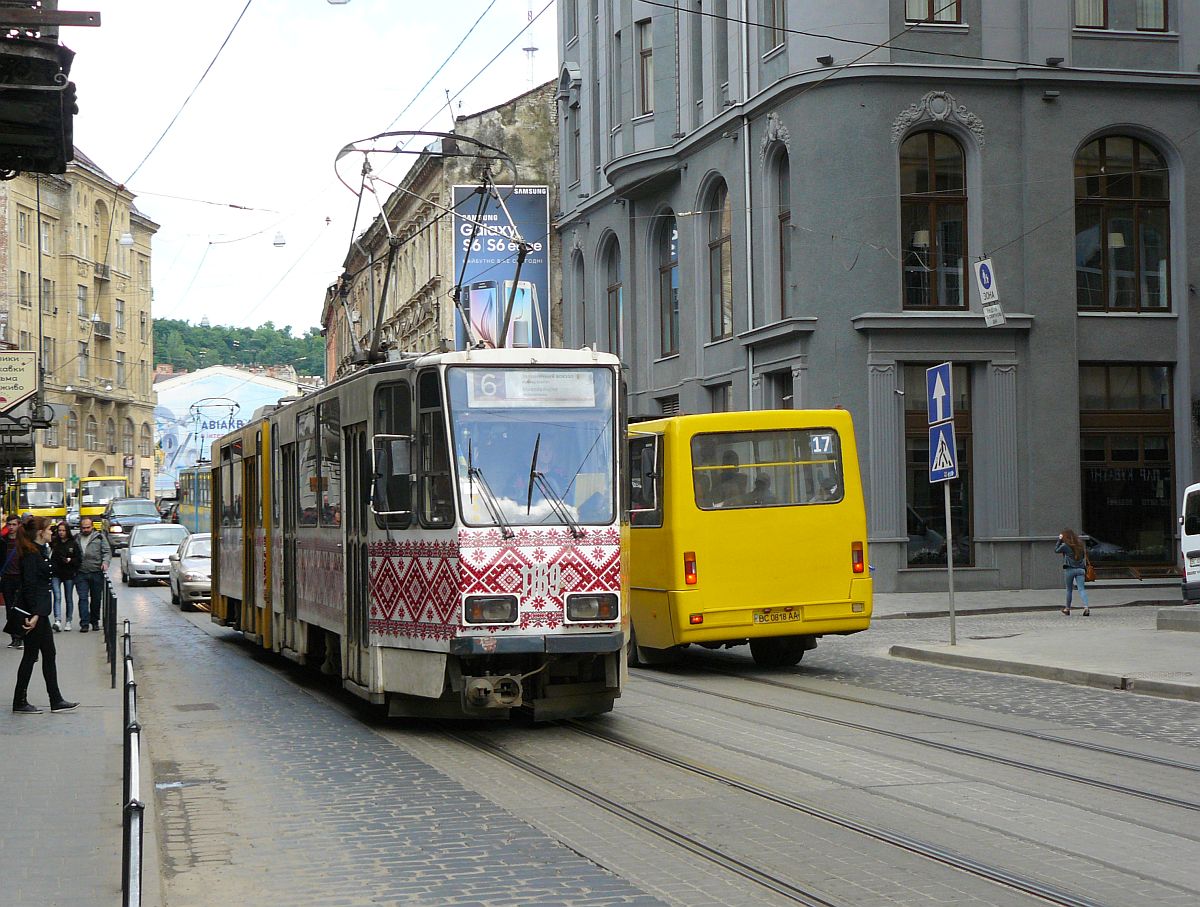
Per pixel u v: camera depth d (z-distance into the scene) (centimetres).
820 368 2920
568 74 4253
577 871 732
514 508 1202
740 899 676
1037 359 2945
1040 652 1747
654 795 940
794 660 1809
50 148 1327
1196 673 1490
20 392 2656
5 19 1117
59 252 8712
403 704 1262
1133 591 2870
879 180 2892
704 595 1673
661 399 3709
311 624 1557
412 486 1226
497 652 1177
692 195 3481
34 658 1383
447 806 912
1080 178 3014
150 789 935
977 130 2933
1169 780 974
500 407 1220
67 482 8744
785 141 3019
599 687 1269
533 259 4031
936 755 1085
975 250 2941
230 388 9819
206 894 701
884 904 664
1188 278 3027
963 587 2900
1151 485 3033
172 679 1744
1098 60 2991
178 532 4456
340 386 1409
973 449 2942
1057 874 718
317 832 838
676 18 3553
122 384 9575
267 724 1319
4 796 934
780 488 1708
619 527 1227
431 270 5141
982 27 2939
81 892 677
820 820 854
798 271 2978
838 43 2900
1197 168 3030
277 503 1766
